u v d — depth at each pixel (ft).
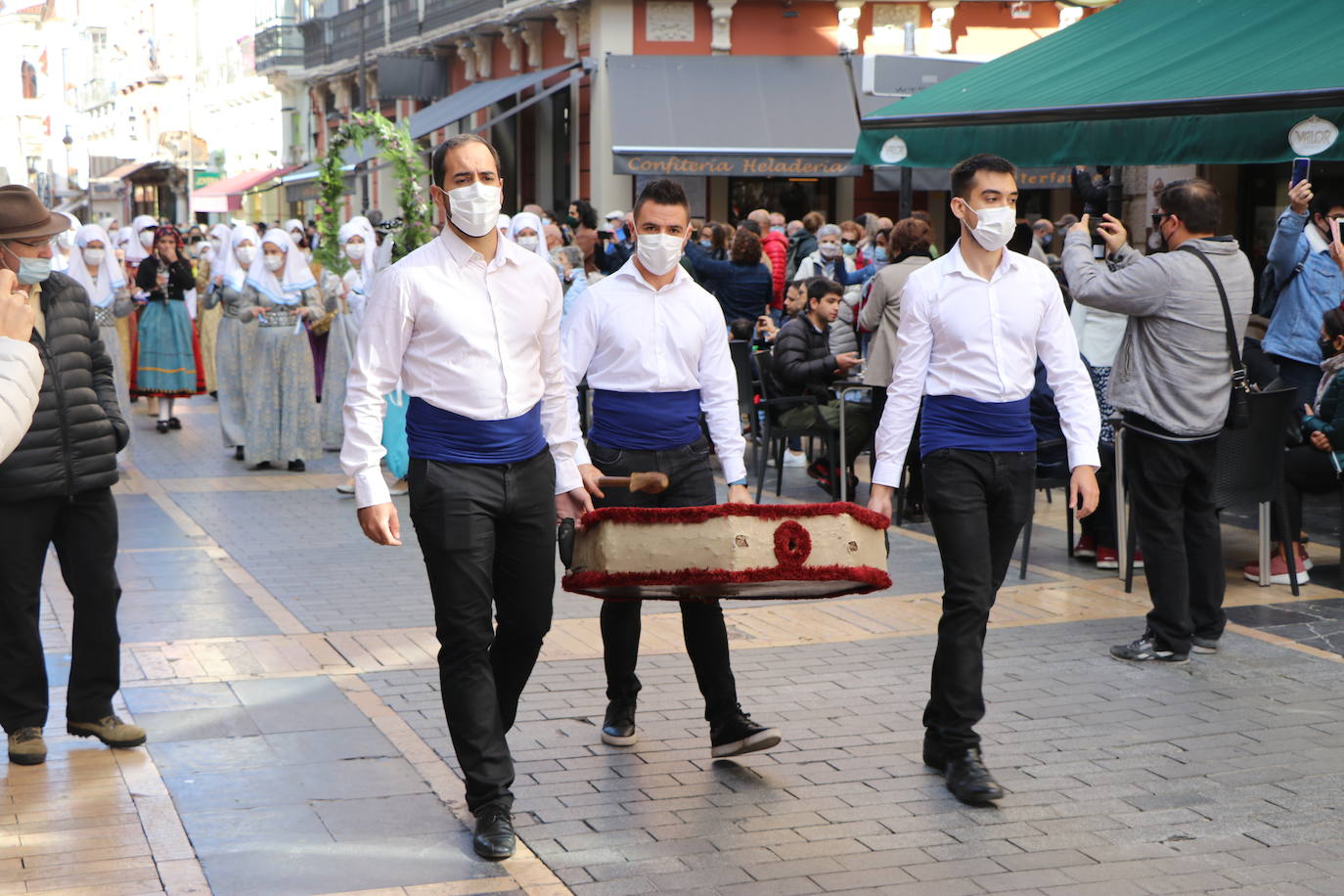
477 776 16.39
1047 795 18.17
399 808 17.66
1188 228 24.76
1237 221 52.95
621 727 20.06
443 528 16.25
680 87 81.46
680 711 21.53
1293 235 32.96
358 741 20.02
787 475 44.73
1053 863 16.16
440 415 16.34
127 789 18.24
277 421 46.88
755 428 43.01
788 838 16.83
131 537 35.60
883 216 86.63
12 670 19.08
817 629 26.35
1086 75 36.50
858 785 18.52
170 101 198.70
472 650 16.44
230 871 15.83
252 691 22.38
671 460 19.35
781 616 27.30
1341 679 22.99
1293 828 17.13
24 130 273.75
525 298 16.60
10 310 9.20
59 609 27.61
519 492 16.62
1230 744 19.99
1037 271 18.62
